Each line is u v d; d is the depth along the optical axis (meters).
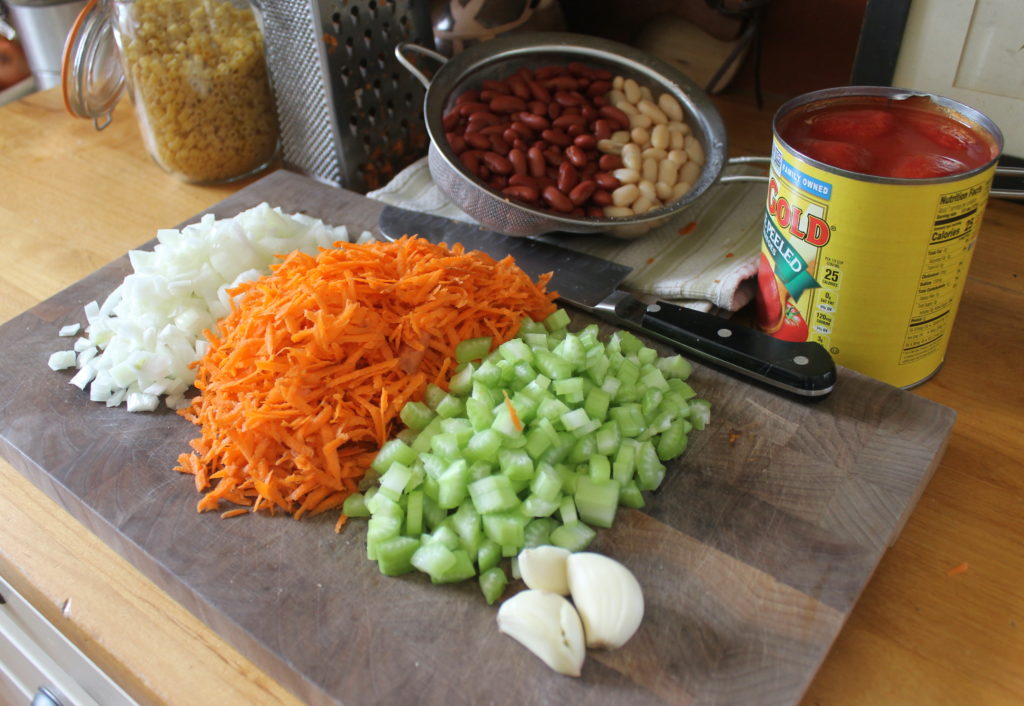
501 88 1.25
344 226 1.21
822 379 0.87
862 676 0.71
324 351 0.84
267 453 0.82
